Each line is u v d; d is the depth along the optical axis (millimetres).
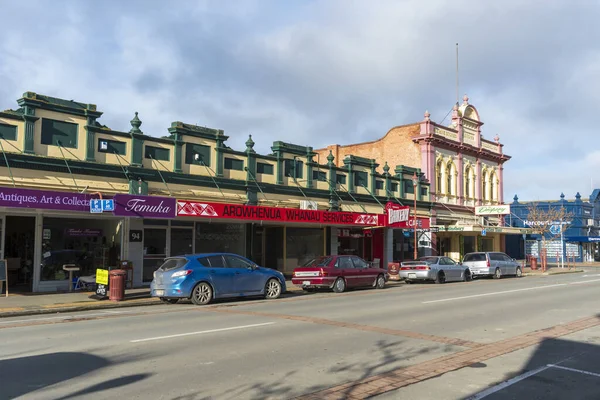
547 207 55375
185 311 13938
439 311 13727
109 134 18359
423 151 34906
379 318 12359
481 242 39062
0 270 16469
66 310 14227
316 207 25094
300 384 6570
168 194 19625
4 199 14312
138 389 6285
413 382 6742
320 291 20266
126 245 19094
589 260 56906
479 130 40219
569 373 7320
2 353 8305
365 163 29047
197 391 6223
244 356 8102
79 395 6035
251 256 23141
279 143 24234
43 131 16797
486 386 6617
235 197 22031
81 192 17188
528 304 15438
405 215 26906
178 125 20281
